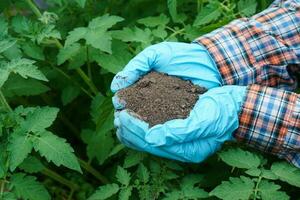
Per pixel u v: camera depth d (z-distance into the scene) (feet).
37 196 2.54
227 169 2.95
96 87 3.67
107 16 3.05
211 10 3.18
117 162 3.38
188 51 2.83
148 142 2.54
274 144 2.58
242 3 3.21
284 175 2.49
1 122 2.64
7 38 2.96
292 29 2.88
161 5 3.65
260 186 2.46
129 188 2.68
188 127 2.51
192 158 2.62
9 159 2.56
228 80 2.80
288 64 2.85
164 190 2.72
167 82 2.73
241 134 2.62
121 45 3.19
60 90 3.81
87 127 3.67
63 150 2.52
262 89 2.61
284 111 2.54
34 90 3.25
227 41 2.83
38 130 2.56
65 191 3.47
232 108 2.57
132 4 3.77
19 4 3.58
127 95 2.66
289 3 2.97
